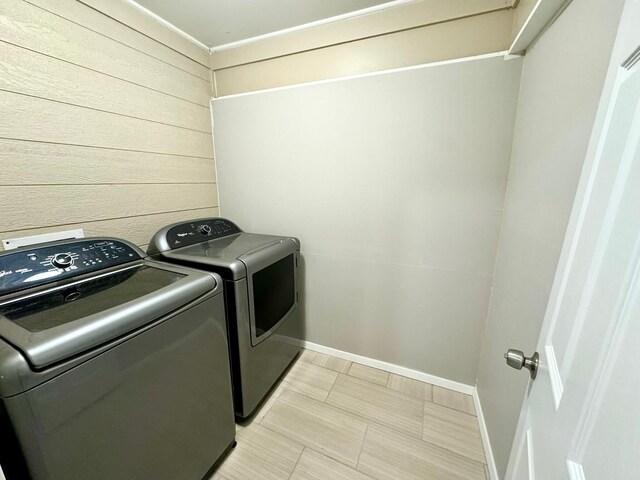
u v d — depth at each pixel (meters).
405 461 1.28
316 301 1.98
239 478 1.21
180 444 1.01
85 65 1.21
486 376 1.43
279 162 1.84
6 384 0.56
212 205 2.04
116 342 0.75
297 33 1.64
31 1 1.03
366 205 1.68
